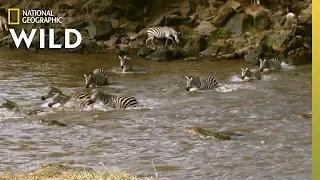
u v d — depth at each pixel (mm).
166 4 34031
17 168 12125
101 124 16578
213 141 14617
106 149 13898
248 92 21547
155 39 32094
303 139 14766
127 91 21859
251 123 16625
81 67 27500
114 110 18531
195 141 14617
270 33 30906
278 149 13859
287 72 26125
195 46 30562
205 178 11625
